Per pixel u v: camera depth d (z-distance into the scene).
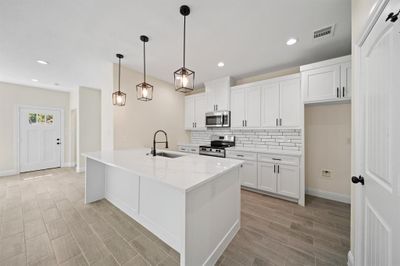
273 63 3.02
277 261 1.49
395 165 0.80
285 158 2.76
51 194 2.93
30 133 4.47
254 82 3.36
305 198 2.87
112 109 3.11
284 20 1.85
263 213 2.34
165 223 1.75
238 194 1.94
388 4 0.85
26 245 1.65
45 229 1.91
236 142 3.91
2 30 2.01
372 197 1.06
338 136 2.77
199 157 2.19
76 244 1.68
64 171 4.50
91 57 2.76
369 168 1.12
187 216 1.19
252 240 1.77
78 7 1.64
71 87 4.60
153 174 1.38
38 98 4.57
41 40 2.24
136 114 3.45
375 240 1.02
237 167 1.92
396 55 0.79
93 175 2.63
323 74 2.47
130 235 1.84
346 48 2.46
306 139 3.04
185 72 1.79
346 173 2.70
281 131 3.26
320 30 2.03
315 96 2.54
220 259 1.52
